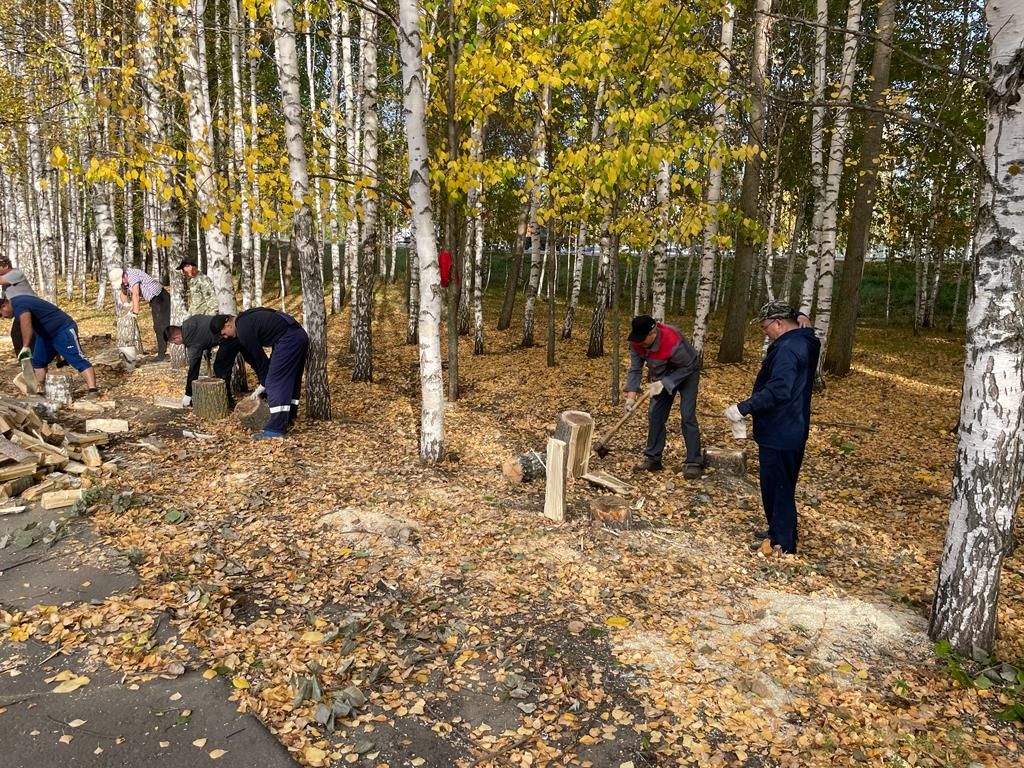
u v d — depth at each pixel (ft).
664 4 21.71
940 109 11.32
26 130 39.55
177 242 33.30
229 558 13.14
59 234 76.48
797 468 14.21
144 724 8.28
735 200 51.60
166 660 9.59
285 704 8.88
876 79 30.68
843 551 14.64
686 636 10.83
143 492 16.26
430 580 12.57
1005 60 8.73
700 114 28.99
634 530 15.28
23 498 15.42
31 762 7.59
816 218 32.55
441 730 8.59
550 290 38.86
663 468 20.39
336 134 45.27
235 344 25.27
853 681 9.69
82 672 9.24
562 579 12.78
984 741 8.43
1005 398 9.35
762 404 13.65
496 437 23.77
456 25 24.57
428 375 19.20
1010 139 8.80
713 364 38.91
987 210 9.15
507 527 15.11
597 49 23.27
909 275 85.66
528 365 40.01
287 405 22.21
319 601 11.66
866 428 25.39
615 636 10.80
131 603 11.07
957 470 10.04
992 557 9.82
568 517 15.83
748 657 10.26
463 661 10.09
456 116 25.61
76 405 24.38
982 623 10.07
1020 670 9.73
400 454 20.72
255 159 22.29
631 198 30.27
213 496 16.30
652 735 8.54
